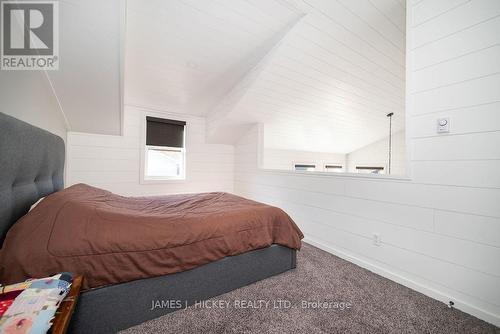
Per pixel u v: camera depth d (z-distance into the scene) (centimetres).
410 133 157
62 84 201
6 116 88
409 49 157
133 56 225
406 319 125
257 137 357
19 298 69
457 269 136
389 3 182
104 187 309
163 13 180
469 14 129
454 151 136
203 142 396
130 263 109
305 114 346
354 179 200
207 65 250
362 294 148
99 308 103
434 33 144
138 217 124
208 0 173
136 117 333
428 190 149
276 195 312
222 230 142
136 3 170
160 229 122
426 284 150
